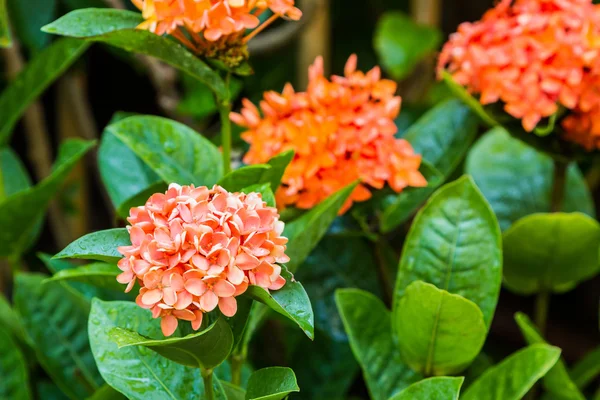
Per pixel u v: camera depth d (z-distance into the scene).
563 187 0.96
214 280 0.68
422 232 0.84
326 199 0.81
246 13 0.76
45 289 0.91
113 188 0.91
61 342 0.90
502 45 0.89
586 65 0.87
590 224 0.88
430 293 0.78
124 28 0.76
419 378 0.85
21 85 0.93
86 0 1.01
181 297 0.68
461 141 0.95
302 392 0.98
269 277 0.69
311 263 0.97
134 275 0.69
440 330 0.80
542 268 0.92
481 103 0.90
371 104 0.87
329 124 0.83
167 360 0.77
